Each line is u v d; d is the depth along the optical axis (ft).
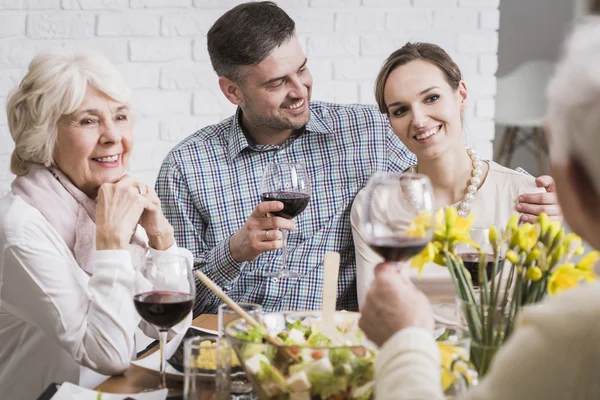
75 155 6.16
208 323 6.44
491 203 7.51
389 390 3.34
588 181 2.93
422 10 10.98
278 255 7.92
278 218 6.84
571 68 2.92
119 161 6.36
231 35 7.63
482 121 11.15
